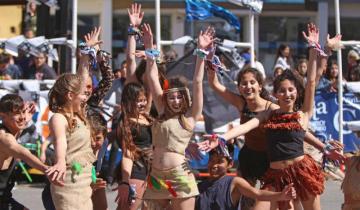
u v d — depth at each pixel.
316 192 7.90
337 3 13.46
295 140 7.89
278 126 7.87
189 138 7.62
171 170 7.48
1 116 7.38
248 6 13.52
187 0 13.20
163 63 8.85
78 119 7.39
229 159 7.92
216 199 7.80
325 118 14.06
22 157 7.04
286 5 21.12
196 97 7.62
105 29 20.64
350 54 15.87
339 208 11.43
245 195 7.83
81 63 8.43
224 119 12.80
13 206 7.47
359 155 7.73
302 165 7.87
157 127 7.62
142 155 8.33
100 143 8.34
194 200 7.58
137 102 8.34
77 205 7.13
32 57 15.69
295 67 16.17
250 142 8.43
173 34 20.89
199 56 7.63
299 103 8.45
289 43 21.59
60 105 7.28
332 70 14.54
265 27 21.52
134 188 8.25
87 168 7.31
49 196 7.62
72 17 14.09
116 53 21.00
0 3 14.73
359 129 13.59
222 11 13.32
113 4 20.70
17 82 13.36
